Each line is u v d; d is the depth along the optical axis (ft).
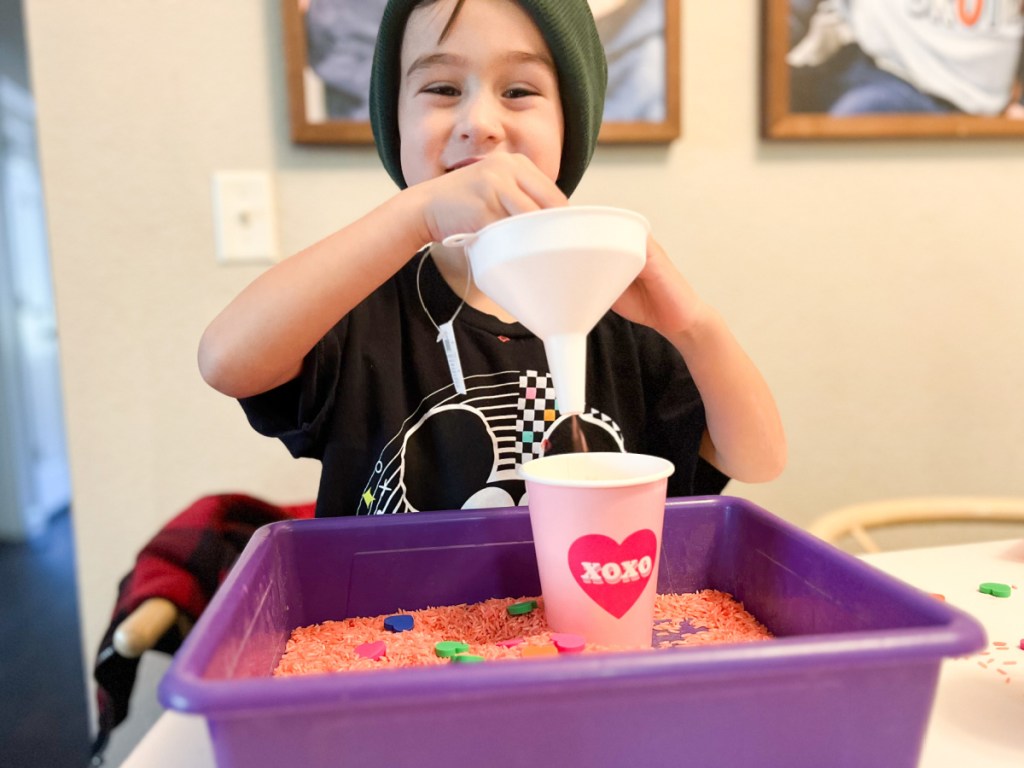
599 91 2.18
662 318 1.62
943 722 1.25
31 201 9.13
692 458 2.06
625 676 0.84
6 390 8.02
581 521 1.30
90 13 2.81
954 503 2.68
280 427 1.85
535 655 1.21
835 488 3.49
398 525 1.61
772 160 3.26
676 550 1.72
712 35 3.14
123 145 2.88
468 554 1.65
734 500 1.73
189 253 2.97
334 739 0.84
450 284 2.25
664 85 3.08
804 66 3.15
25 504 8.08
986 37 3.25
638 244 1.21
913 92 3.23
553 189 1.35
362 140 2.94
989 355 3.54
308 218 3.02
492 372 2.18
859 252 3.37
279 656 1.41
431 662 1.34
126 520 3.06
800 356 3.39
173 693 0.80
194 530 2.32
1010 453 3.61
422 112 1.88
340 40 2.89
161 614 1.97
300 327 1.53
